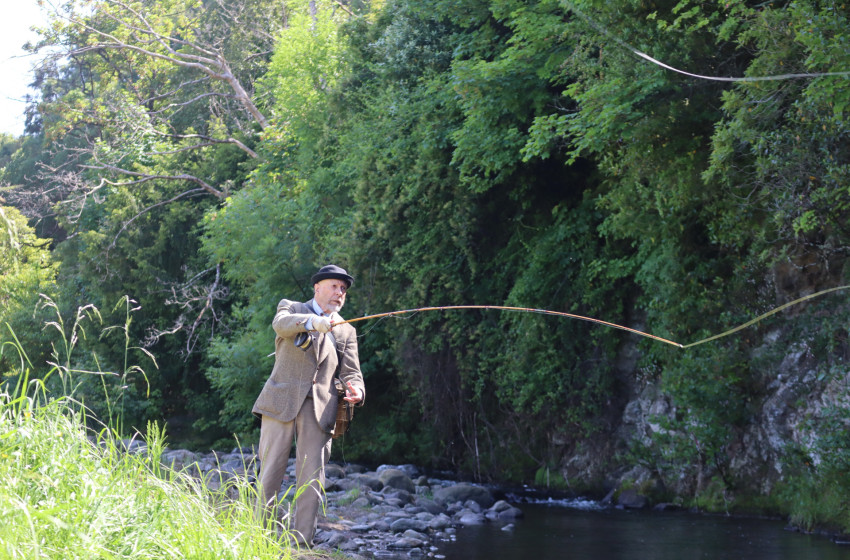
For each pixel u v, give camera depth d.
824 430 8.79
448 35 15.66
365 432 16.30
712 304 10.52
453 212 13.82
